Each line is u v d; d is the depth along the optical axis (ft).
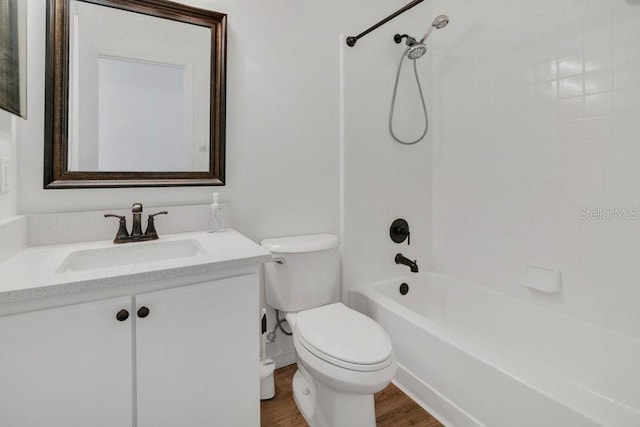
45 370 2.67
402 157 6.98
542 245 5.40
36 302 2.65
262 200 5.57
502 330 5.84
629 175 4.41
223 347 3.47
